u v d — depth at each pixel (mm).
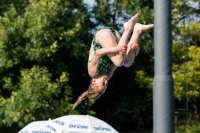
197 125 18391
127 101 19453
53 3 15094
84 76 17938
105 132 12391
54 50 15328
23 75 15086
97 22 18266
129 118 19875
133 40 6207
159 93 8164
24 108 14867
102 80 6121
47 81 15039
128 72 19266
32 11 15391
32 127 12250
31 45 15594
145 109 19062
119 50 5730
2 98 15227
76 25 16094
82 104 17047
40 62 16234
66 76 16078
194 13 19406
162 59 8180
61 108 15586
